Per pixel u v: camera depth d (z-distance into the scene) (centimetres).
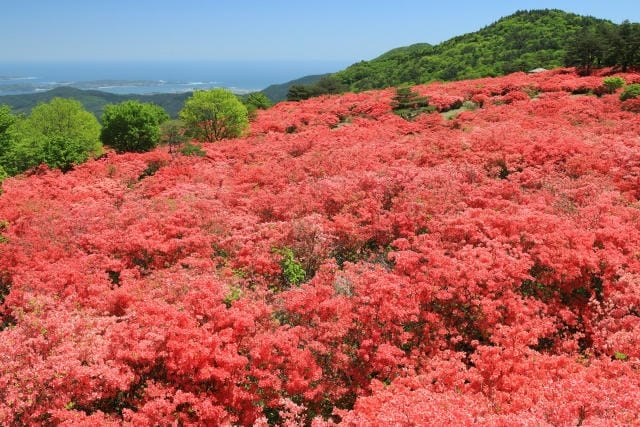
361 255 1467
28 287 1224
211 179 2370
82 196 2164
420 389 725
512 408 693
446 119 4012
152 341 798
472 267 1032
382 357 846
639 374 733
